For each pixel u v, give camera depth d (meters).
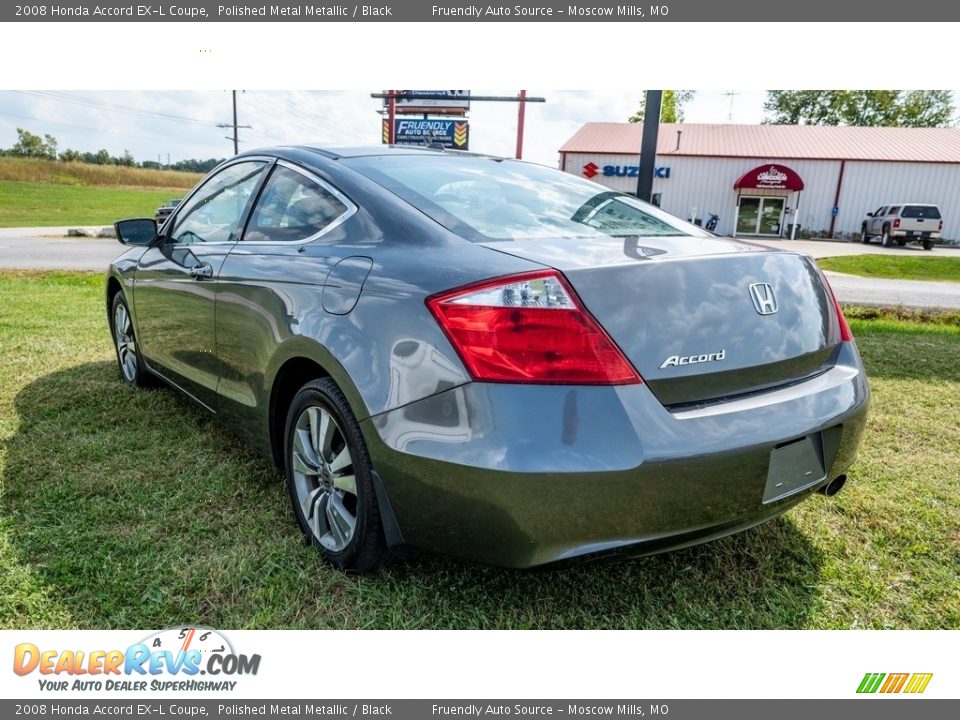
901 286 12.25
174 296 3.05
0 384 3.87
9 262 12.13
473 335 1.63
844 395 1.99
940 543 2.36
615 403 1.59
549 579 2.13
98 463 2.82
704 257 1.82
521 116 25.97
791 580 2.15
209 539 2.26
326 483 2.16
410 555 1.97
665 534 1.66
